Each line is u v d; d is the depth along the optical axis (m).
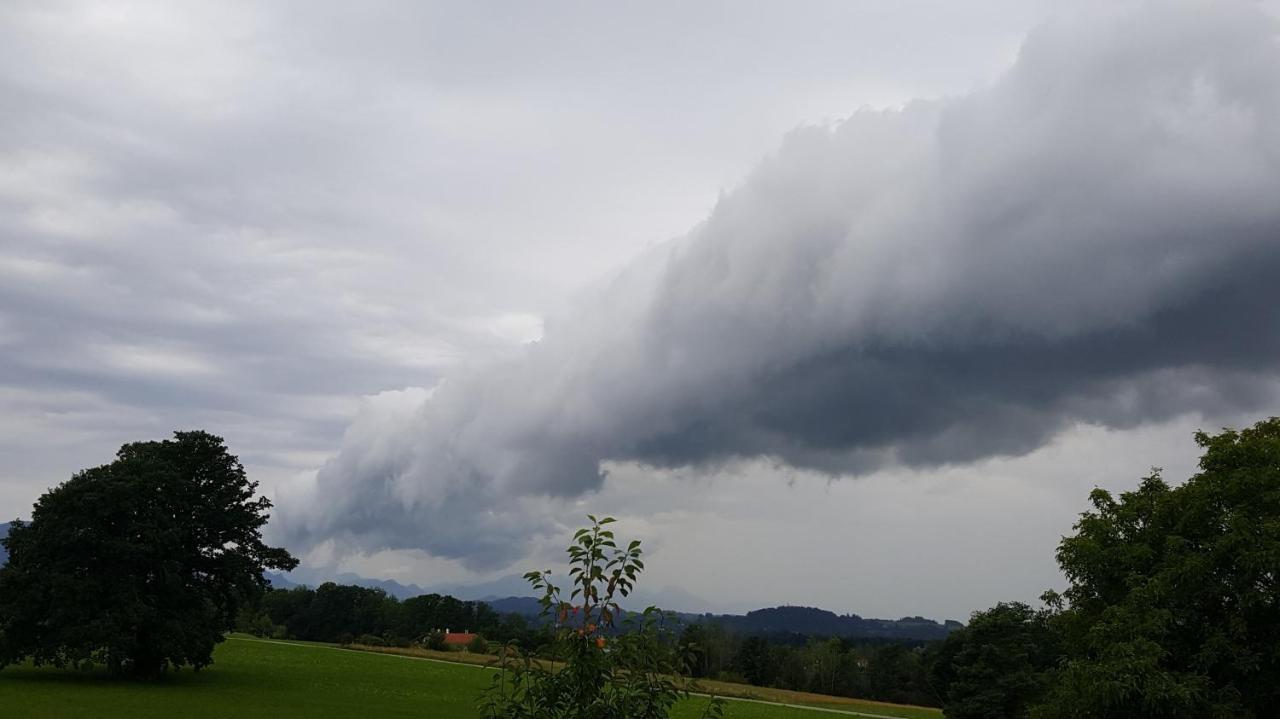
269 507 88.00
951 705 86.38
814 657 168.50
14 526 77.38
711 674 165.62
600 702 9.60
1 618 71.50
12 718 54.59
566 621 9.87
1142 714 25.16
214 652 132.38
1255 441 30.05
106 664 81.38
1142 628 26.86
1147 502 31.78
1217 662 26.73
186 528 81.19
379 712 71.62
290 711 67.69
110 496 75.31
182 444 85.75
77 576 75.12
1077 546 31.95
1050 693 31.53
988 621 87.00
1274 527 25.95
